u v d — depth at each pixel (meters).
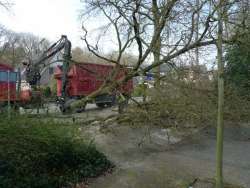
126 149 11.19
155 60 11.23
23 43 42.28
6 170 7.07
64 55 14.86
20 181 7.02
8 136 7.41
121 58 12.47
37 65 20.73
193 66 11.52
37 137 7.66
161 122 11.99
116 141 11.64
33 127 7.85
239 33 9.68
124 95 12.14
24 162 7.47
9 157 7.32
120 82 11.73
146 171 9.43
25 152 7.59
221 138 6.50
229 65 14.76
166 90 11.95
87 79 23.05
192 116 11.80
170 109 11.84
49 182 7.48
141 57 11.24
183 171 9.59
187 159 10.86
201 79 11.89
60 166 8.24
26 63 21.30
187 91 11.81
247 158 11.30
